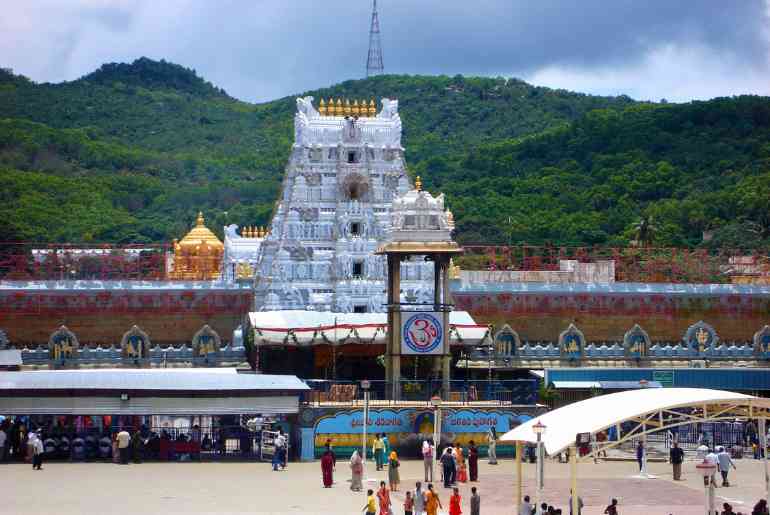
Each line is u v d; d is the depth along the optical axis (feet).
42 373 267.39
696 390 192.13
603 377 361.51
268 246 374.84
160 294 404.36
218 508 205.26
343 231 369.71
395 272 284.41
